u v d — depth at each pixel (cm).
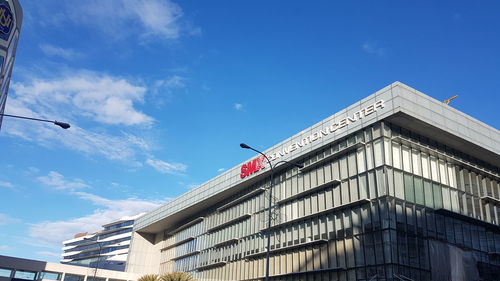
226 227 5838
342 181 3847
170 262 7519
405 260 3194
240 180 5428
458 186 3888
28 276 6369
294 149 4569
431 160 3800
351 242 3556
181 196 7050
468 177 4028
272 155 4916
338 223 3766
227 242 5569
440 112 3719
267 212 4875
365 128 3750
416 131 3747
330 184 3975
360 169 3688
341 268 3544
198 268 6241
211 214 6438
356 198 3638
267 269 2598
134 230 8481
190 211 6944
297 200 4422
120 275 7338
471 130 3912
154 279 5112
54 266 6650
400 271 3127
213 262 5856
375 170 3519
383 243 3234
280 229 4572
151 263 8250
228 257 5497
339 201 3822
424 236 3400
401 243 3238
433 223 3509
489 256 3778
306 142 4406
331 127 4116
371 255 3322
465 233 3703
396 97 3478
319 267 3828
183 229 7375
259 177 5138
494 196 4162
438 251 3406
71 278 6812
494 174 4288
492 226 3897
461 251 3562
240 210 5559
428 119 3578
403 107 3431
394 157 3528
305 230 4166
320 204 4062
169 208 7356
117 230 16550
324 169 4138
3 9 3909
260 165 5062
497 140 4122
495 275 3712
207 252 6175
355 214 3603
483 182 4156
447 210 3594
